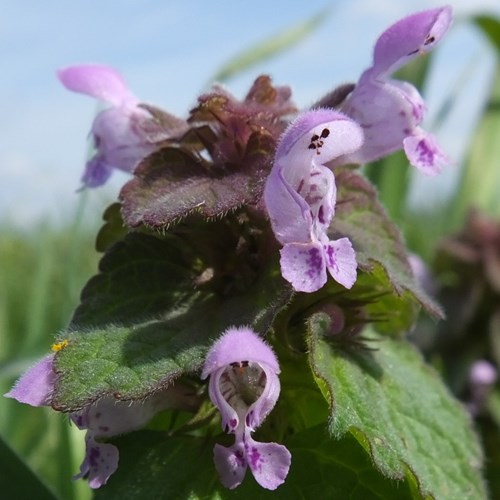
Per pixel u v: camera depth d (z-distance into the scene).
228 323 0.05
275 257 0.05
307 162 0.05
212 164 0.05
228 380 0.05
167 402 0.05
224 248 0.05
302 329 0.05
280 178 0.05
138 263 0.05
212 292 0.05
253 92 0.05
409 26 0.05
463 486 0.05
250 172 0.05
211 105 0.05
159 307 0.05
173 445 0.05
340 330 0.05
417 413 0.05
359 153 0.05
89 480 0.05
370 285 0.05
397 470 0.05
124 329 0.05
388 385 0.05
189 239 0.05
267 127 0.05
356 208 0.05
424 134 0.05
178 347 0.05
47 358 0.05
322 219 0.05
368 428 0.05
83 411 0.05
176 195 0.05
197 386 0.05
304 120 0.05
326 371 0.05
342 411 0.05
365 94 0.05
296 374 0.05
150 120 0.05
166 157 0.05
